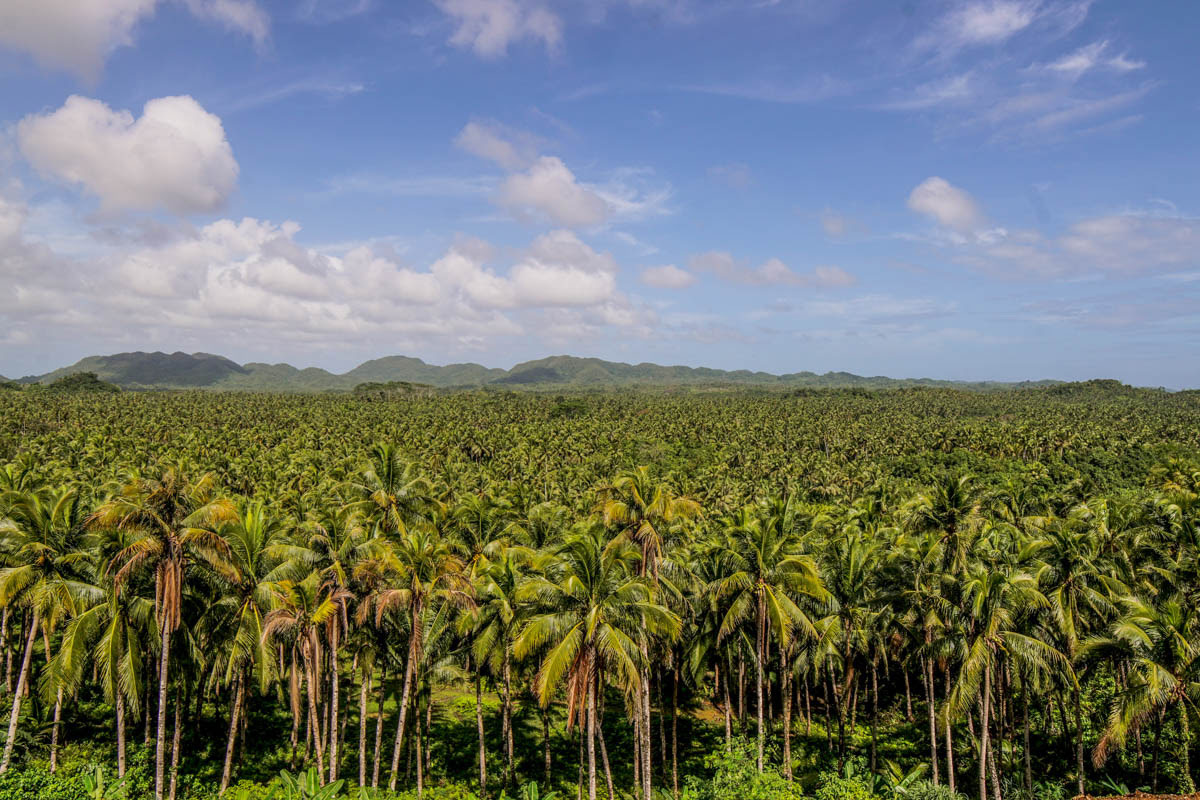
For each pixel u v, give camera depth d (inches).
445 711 1700.3
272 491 3225.9
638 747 1213.1
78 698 1392.7
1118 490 3654.0
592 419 7795.3
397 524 1496.1
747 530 1223.5
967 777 1349.7
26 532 1047.6
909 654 1315.2
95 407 6752.0
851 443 5713.6
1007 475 4160.9
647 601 968.9
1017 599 1059.9
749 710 1804.9
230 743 1166.3
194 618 1129.4
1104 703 1488.7
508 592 1192.8
